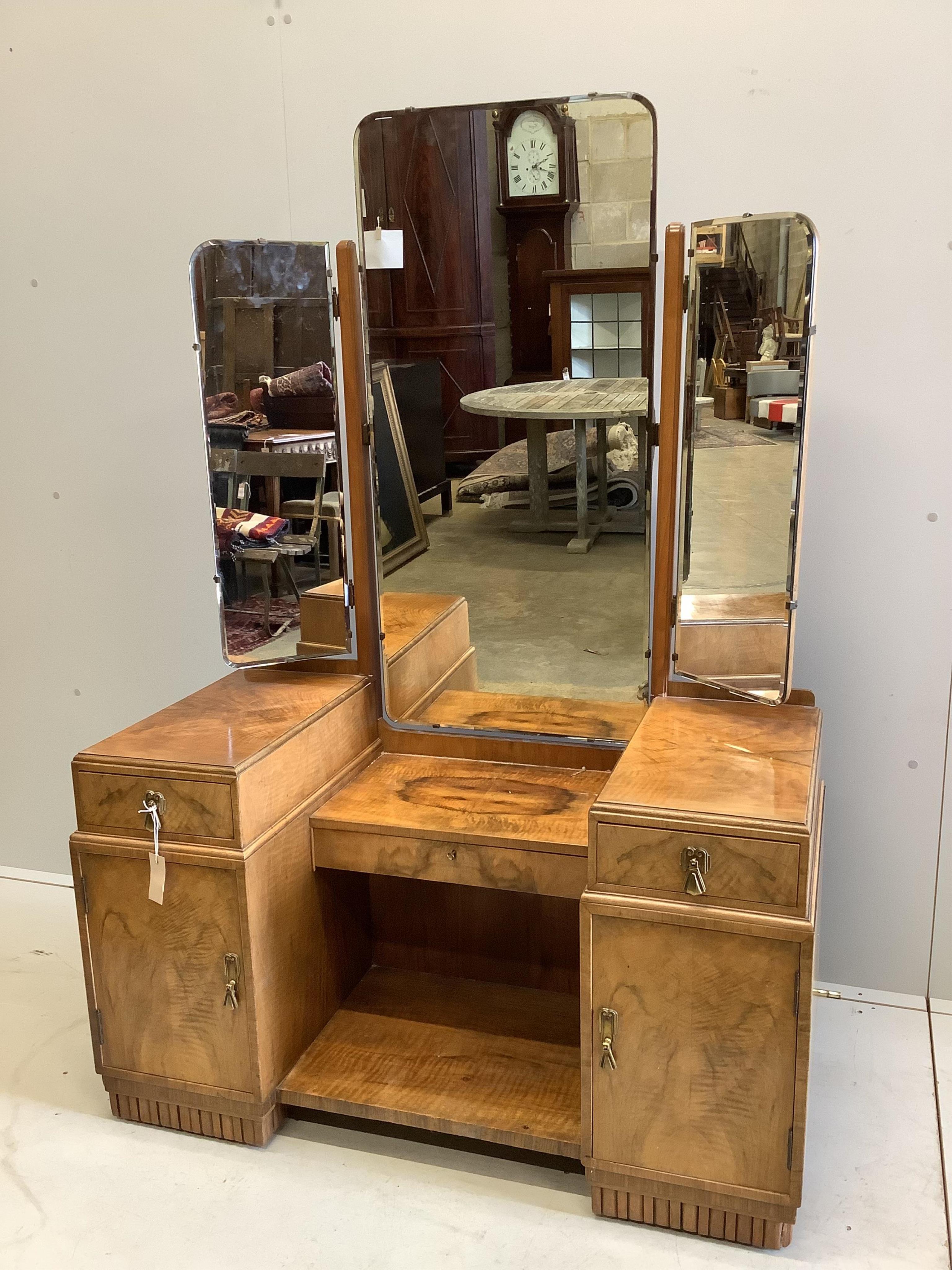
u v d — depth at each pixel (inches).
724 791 63.1
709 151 76.2
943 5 69.7
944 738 82.0
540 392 75.3
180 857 70.0
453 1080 75.2
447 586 81.0
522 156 71.6
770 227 64.0
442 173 73.4
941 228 73.1
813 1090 78.2
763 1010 61.3
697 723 73.6
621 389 73.4
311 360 78.5
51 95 90.8
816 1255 65.1
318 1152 74.7
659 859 61.7
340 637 83.7
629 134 68.9
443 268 75.2
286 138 85.4
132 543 99.4
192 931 71.4
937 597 79.7
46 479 100.3
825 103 73.3
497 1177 72.2
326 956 81.1
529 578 78.7
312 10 82.1
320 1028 81.0
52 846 111.0
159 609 100.4
